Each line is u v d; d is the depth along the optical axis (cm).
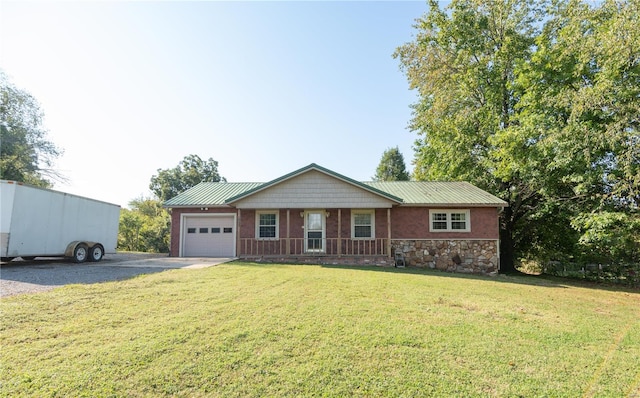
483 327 543
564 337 513
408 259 1577
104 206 1492
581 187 1259
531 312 667
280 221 1655
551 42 1677
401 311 618
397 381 358
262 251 1628
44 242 1200
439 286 911
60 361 377
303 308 612
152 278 875
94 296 660
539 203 1689
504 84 1795
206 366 376
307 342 451
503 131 1560
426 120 2119
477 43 1852
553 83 1407
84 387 328
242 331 479
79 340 436
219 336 459
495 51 1817
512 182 1811
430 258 1576
